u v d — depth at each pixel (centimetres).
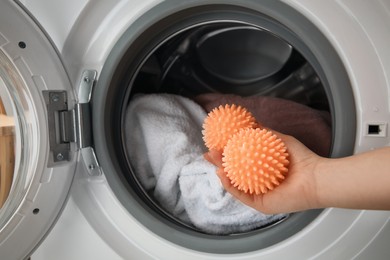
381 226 69
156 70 94
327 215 70
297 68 97
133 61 81
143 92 97
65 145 77
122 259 81
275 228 72
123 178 80
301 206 59
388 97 64
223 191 77
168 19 75
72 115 77
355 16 64
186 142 85
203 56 100
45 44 74
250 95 103
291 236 72
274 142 59
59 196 77
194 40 94
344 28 64
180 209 85
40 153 73
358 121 65
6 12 69
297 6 65
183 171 81
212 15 75
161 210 84
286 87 100
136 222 80
